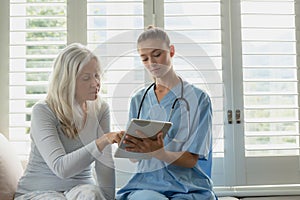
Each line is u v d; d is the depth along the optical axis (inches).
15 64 78.0
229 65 77.9
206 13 78.8
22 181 60.0
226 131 77.2
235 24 78.5
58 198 53.9
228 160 77.1
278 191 75.8
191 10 78.7
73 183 59.5
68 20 77.4
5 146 64.5
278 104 78.4
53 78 60.1
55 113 60.4
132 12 78.3
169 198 58.2
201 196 58.0
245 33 78.7
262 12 79.4
